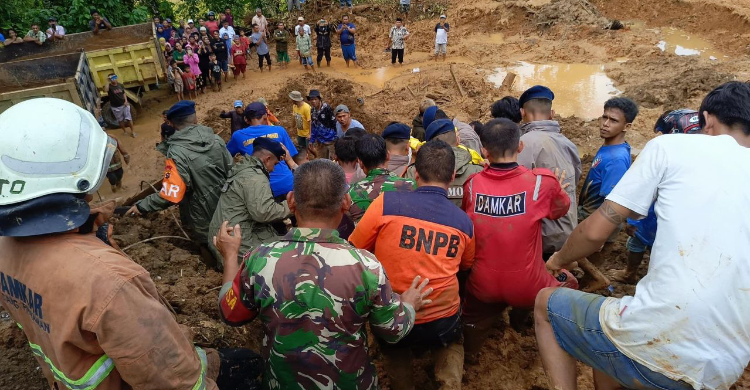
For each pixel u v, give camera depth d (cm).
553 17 2042
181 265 552
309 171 264
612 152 500
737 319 213
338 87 1575
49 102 208
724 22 1805
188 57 1505
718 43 1744
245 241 486
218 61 1658
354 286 250
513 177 356
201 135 538
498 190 357
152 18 1969
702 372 215
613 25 1967
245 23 2206
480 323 401
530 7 2106
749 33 1688
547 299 279
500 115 577
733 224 217
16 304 215
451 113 1384
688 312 214
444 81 1606
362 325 262
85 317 191
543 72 1669
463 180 415
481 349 441
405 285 335
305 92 1554
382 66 1847
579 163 470
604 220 258
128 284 199
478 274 366
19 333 394
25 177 192
